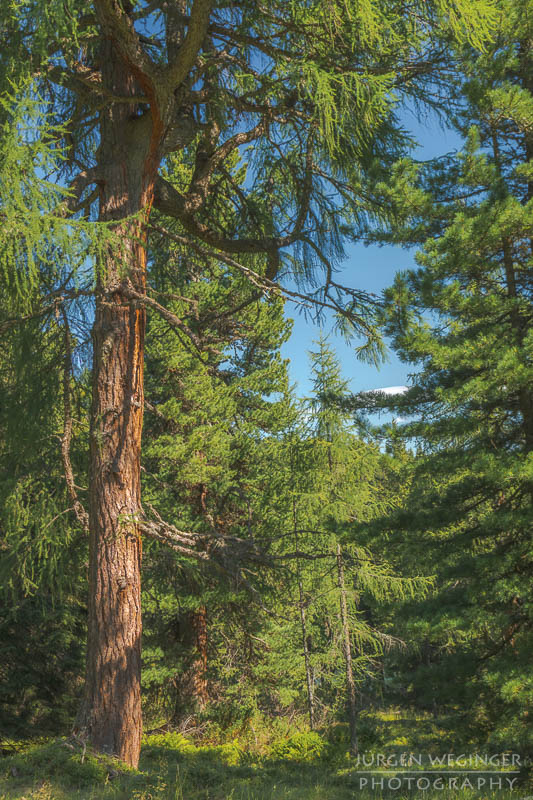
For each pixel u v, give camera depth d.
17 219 5.02
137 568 8.09
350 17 6.80
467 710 9.21
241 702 16.25
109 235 5.70
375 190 9.79
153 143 8.67
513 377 8.61
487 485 10.13
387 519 10.41
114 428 8.20
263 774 9.80
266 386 16.25
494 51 9.23
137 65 7.61
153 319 14.75
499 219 8.72
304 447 15.64
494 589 8.70
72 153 9.59
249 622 15.86
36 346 8.49
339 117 7.84
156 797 6.24
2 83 6.21
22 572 8.90
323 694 19.03
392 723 16.83
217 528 15.45
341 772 10.99
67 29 6.26
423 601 10.06
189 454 14.62
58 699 15.94
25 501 9.02
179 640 17.12
